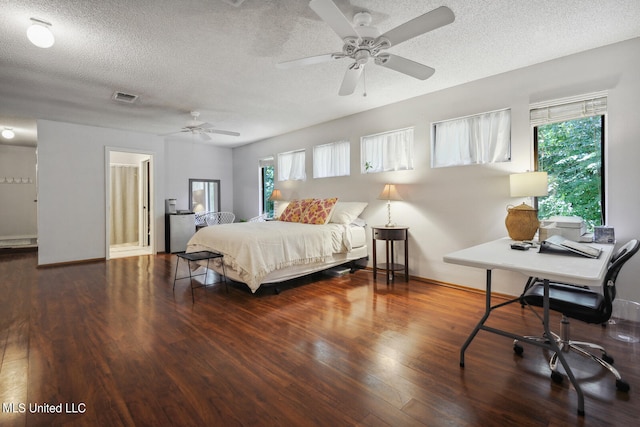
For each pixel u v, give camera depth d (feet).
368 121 14.89
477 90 11.32
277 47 8.66
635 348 7.00
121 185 23.54
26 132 18.57
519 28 7.88
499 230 10.93
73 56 9.00
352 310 9.66
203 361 6.59
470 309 9.67
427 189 12.84
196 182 23.20
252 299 10.78
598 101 8.97
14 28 7.46
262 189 22.49
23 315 9.20
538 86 9.98
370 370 6.25
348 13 7.20
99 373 6.11
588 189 9.53
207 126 14.90
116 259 18.08
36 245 21.53
